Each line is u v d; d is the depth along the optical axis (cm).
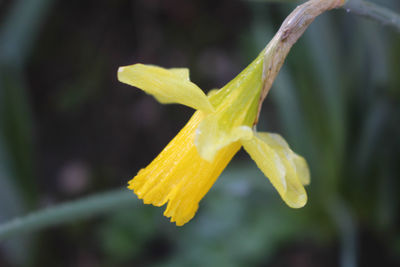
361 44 35
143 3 60
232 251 41
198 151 21
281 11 37
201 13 60
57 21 61
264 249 41
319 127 38
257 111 22
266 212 43
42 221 27
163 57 60
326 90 37
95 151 60
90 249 53
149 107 59
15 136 44
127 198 29
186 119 58
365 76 36
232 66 57
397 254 41
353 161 39
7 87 43
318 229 42
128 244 48
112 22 61
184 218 21
